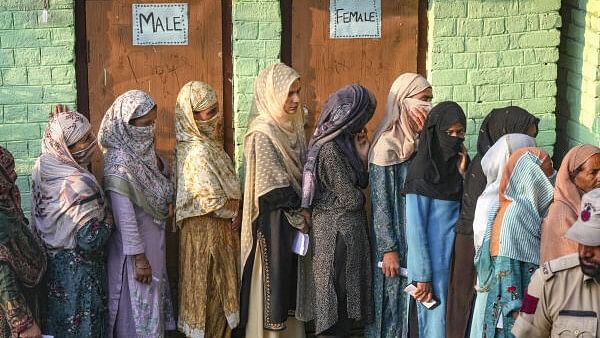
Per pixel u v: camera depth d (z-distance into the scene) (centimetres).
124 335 674
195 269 684
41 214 649
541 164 609
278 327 680
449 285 655
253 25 717
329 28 730
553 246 572
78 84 717
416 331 676
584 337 550
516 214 597
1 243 607
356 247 671
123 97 666
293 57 731
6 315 612
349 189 670
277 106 681
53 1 698
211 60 725
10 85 704
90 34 713
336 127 672
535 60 741
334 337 697
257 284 684
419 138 667
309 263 688
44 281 649
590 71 727
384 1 732
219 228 687
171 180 692
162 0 715
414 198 657
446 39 731
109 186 662
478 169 645
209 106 677
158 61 721
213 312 692
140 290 670
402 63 740
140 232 671
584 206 548
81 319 648
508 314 593
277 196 674
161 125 727
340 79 737
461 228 648
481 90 740
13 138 708
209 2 720
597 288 552
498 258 597
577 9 742
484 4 730
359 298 674
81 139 651
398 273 676
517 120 650
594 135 724
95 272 652
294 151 688
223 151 691
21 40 700
